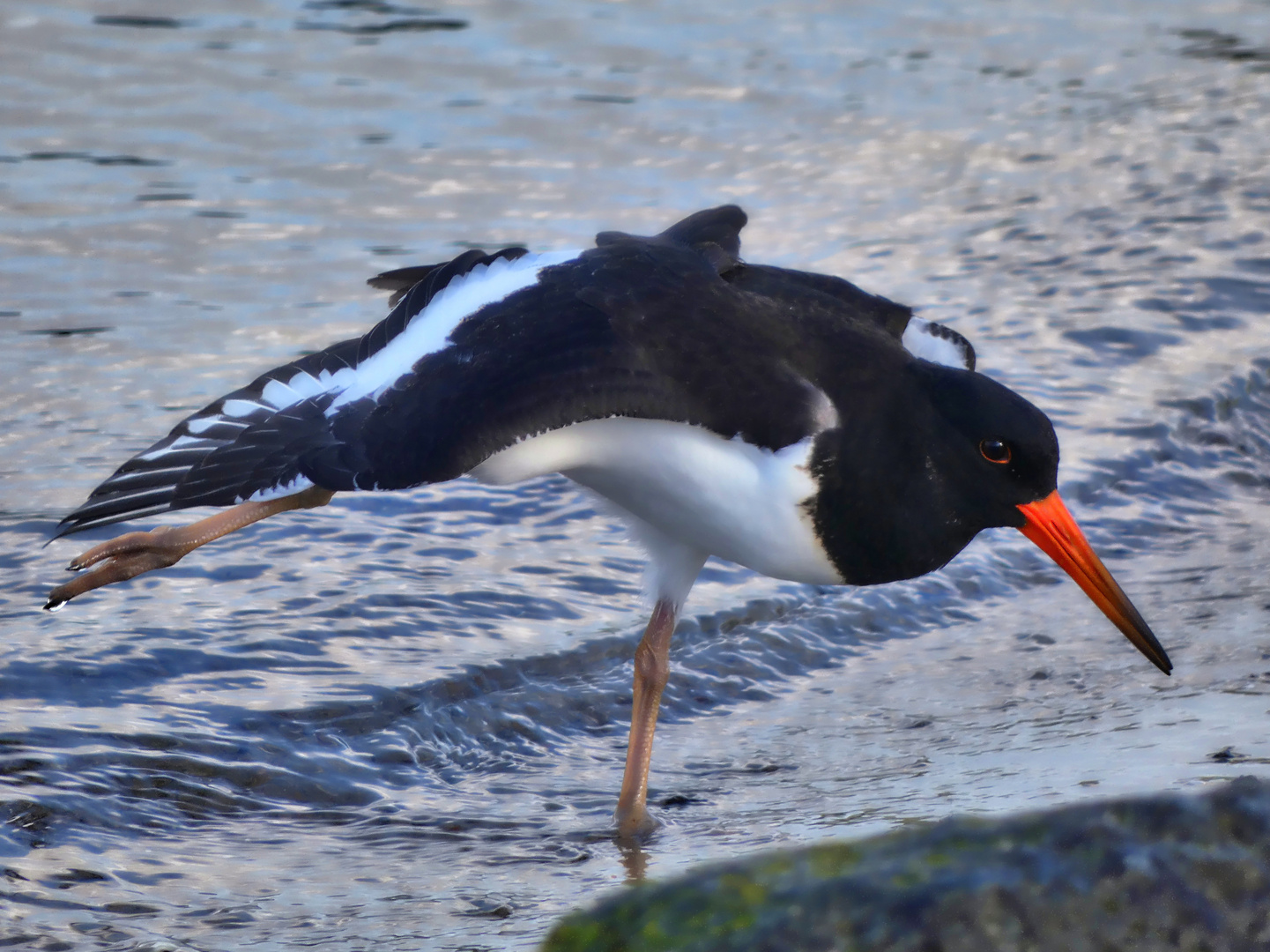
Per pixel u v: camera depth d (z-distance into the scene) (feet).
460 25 76.74
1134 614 29.81
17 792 29.12
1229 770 30.63
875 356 29.12
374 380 27.84
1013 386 48.98
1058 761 31.78
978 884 16.10
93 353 48.06
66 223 56.18
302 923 25.90
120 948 24.56
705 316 28.35
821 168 65.16
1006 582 41.63
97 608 35.78
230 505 27.35
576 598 38.37
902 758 32.76
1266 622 38.60
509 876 27.99
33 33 71.67
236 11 76.23
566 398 26.84
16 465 41.50
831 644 38.34
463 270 29.40
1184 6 87.35
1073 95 74.33
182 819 29.58
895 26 81.66
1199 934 16.03
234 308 51.49
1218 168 66.18
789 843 28.86
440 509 41.91
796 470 28.12
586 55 74.79
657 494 29.12
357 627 36.09
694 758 33.40
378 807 30.78
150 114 65.26
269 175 61.16
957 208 62.08
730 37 78.33
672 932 16.19
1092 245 59.00
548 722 34.42
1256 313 54.60
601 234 31.50
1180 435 47.78
